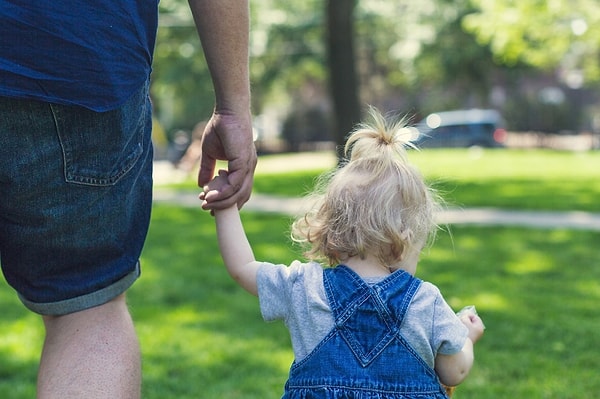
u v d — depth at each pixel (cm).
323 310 247
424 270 866
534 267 887
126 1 221
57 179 223
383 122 269
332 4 1889
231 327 645
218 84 264
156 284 806
